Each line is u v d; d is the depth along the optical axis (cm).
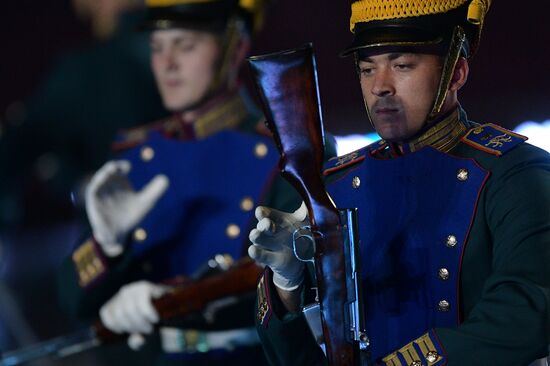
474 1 747
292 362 766
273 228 721
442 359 719
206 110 1062
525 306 711
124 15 1275
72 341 1049
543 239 720
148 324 1016
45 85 1292
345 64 1919
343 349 723
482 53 1855
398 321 750
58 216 2373
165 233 1049
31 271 2256
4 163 1283
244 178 1045
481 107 1859
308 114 724
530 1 1838
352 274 722
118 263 1046
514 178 734
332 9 1916
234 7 1057
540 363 784
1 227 1298
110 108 1270
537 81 1847
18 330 1894
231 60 1063
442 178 752
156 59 1062
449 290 741
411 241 752
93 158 1284
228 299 1002
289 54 722
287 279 743
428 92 743
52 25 2248
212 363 1041
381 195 766
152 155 1071
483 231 739
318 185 723
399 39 734
